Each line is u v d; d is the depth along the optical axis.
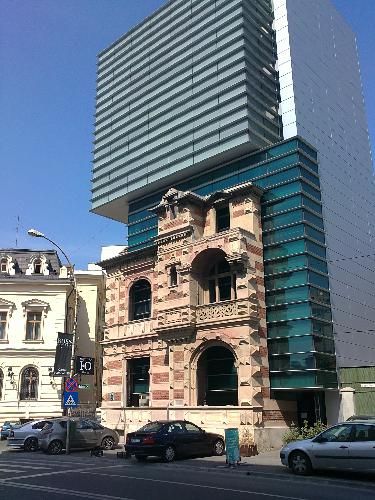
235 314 25.25
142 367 30.36
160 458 19.66
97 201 39.72
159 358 28.69
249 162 30.48
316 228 27.44
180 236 28.81
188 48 36.78
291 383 24.48
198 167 32.75
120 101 41.47
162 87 37.84
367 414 24.61
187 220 28.73
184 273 27.66
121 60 42.84
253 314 25.11
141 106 39.16
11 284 40.81
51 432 23.36
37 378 39.16
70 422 23.73
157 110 37.50
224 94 32.66
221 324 25.59
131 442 19.62
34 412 38.06
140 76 40.25
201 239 27.48
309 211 27.34
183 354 26.83
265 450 23.12
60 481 13.63
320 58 36.81
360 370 25.44
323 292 26.41
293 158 28.36
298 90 32.75
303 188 27.66
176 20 38.81
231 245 26.11
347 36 42.28
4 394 38.22
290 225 26.92
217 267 27.92
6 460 19.94
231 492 11.87
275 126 31.95
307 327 24.75
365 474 14.80
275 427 24.19
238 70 32.09
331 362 25.44
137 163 37.34
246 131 30.05
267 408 24.33
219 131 31.88
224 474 15.63
